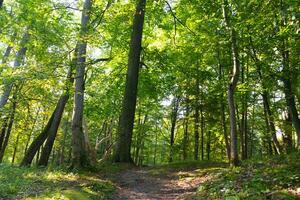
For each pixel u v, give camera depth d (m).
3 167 15.20
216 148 42.34
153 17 23.73
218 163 19.67
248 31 16.70
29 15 17.72
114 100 28.84
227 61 23.72
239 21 14.39
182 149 39.22
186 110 36.44
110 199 11.42
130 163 20.11
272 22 13.90
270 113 23.50
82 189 11.19
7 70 14.20
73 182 12.46
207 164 19.30
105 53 29.70
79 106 16.28
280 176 10.31
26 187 10.43
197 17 20.83
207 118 30.59
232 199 8.90
